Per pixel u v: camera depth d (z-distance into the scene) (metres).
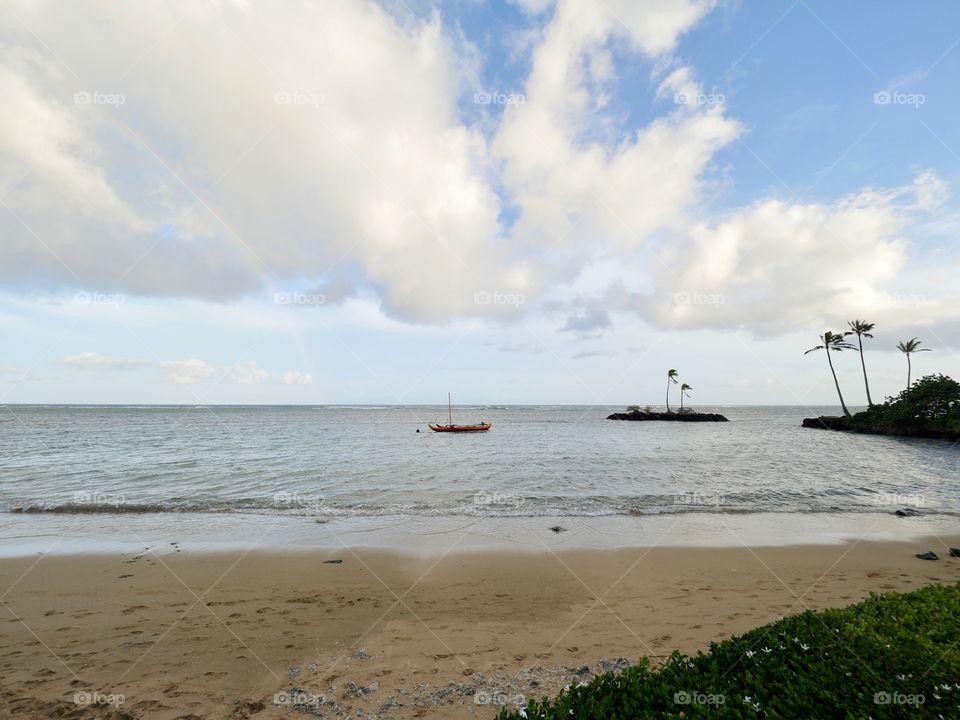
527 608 7.93
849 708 3.18
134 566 10.15
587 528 13.50
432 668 5.87
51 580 9.29
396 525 13.84
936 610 4.85
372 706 5.04
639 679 3.83
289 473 24.70
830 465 29.19
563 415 134.38
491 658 6.14
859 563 10.41
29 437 47.19
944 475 24.88
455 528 13.48
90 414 111.56
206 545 11.76
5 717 4.82
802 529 13.52
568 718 3.32
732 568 10.05
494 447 41.44
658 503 17.27
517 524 13.98
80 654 6.26
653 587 8.94
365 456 33.16
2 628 7.10
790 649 4.12
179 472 24.77
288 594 8.55
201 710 4.98
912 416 54.81
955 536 12.87
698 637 6.77
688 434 61.19
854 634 4.33
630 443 46.97
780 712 3.24
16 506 16.41
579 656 6.18
